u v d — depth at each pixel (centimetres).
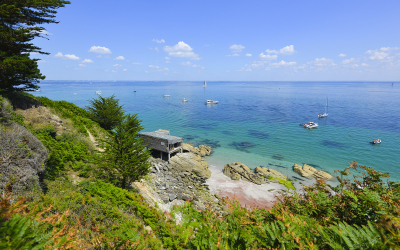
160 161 4550
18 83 2625
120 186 2241
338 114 11381
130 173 2197
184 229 558
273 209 567
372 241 349
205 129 8462
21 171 1320
